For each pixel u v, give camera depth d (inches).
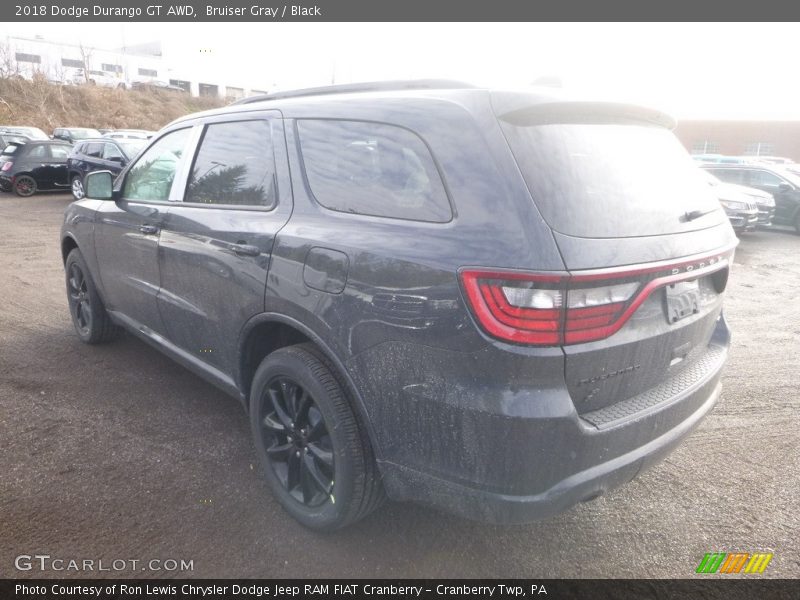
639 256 82.6
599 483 82.9
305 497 105.0
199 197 130.0
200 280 123.7
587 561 100.7
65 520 105.8
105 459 125.1
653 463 91.1
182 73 2341.3
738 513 114.6
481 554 101.5
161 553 98.8
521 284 74.2
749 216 461.4
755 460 134.2
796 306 273.9
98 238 165.9
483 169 81.3
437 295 79.4
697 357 107.3
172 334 142.0
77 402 150.4
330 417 94.8
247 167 119.0
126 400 152.2
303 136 108.8
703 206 102.2
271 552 100.1
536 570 98.3
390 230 88.3
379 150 94.9
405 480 88.7
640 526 110.1
